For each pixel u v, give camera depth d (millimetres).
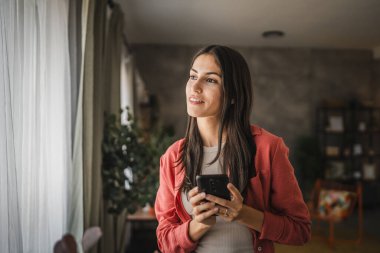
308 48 5867
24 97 1462
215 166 1009
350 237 4137
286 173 964
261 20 4270
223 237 971
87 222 2006
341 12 3963
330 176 5625
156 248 3738
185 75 5664
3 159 1185
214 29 4703
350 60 5973
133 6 3756
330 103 5750
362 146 6082
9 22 1308
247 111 988
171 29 4719
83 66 1980
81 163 1938
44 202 1610
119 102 3066
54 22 1758
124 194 2539
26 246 1472
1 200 1184
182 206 1023
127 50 4328
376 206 5840
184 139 1091
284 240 937
